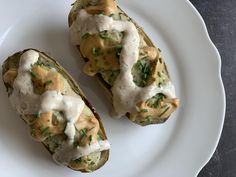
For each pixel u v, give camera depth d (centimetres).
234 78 25
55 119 20
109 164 21
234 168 24
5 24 22
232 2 25
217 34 25
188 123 23
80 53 22
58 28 22
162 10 23
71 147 20
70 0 22
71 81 21
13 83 20
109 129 22
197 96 23
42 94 20
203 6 25
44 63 21
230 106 24
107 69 21
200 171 23
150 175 22
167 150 22
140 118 21
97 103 22
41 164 21
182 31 23
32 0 22
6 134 21
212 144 22
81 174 21
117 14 21
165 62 23
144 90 20
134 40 20
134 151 22
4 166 20
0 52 21
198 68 23
